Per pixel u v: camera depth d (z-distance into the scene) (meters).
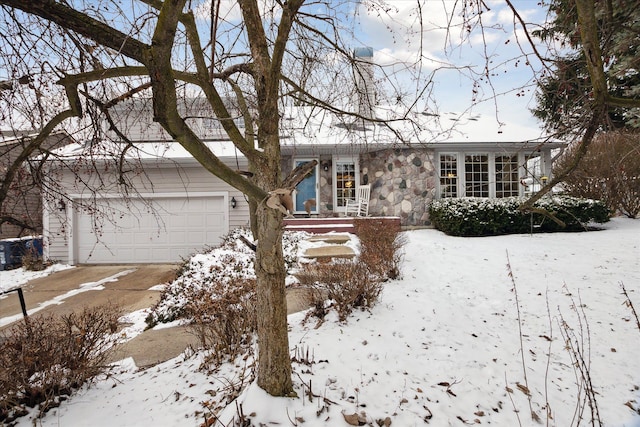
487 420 2.26
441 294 4.85
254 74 2.07
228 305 3.64
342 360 2.80
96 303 6.21
